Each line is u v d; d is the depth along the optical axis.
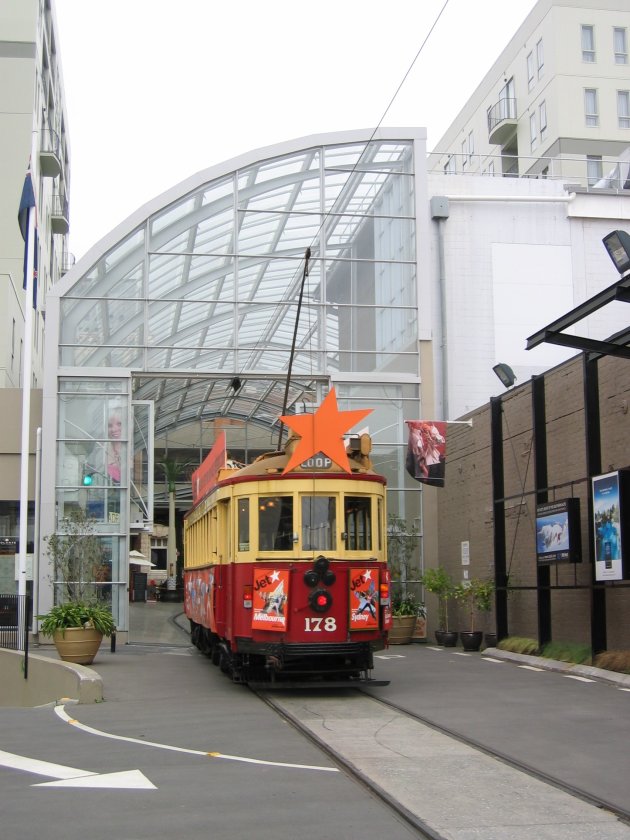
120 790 8.12
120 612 25.78
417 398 27.33
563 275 30.59
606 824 7.04
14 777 8.77
